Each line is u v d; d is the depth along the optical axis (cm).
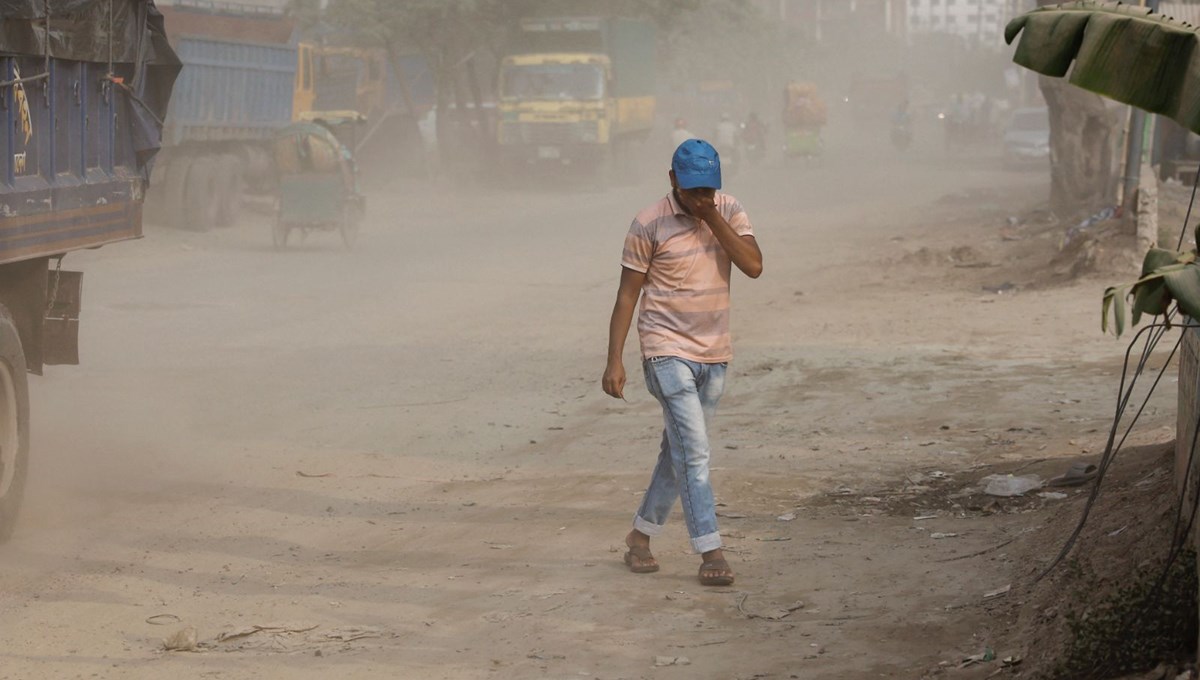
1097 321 1998
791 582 879
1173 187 3141
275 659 757
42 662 748
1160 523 749
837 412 1449
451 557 966
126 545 1000
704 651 756
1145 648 630
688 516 880
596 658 750
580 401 1585
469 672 733
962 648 731
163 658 758
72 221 1163
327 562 961
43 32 1085
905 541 959
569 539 1001
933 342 1892
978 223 3809
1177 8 3991
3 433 996
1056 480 1074
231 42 4000
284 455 1315
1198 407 693
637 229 878
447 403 1582
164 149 3747
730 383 1634
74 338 1192
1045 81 3391
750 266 871
